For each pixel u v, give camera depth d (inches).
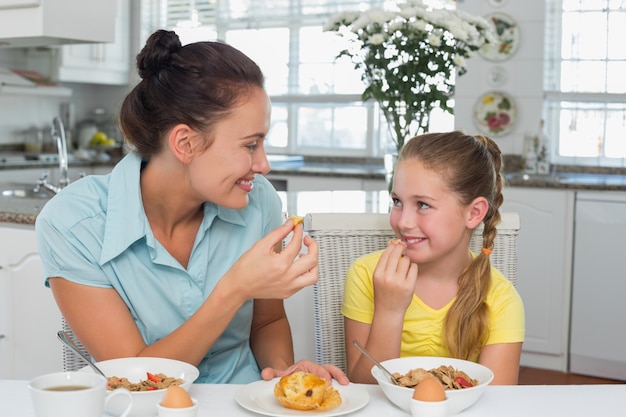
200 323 50.4
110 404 42.7
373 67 109.0
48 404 37.2
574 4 181.9
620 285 152.8
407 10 103.1
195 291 57.5
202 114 50.9
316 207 110.0
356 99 211.5
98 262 54.7
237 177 52.7
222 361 61.2
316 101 216.8
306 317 84.4
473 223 64.5
